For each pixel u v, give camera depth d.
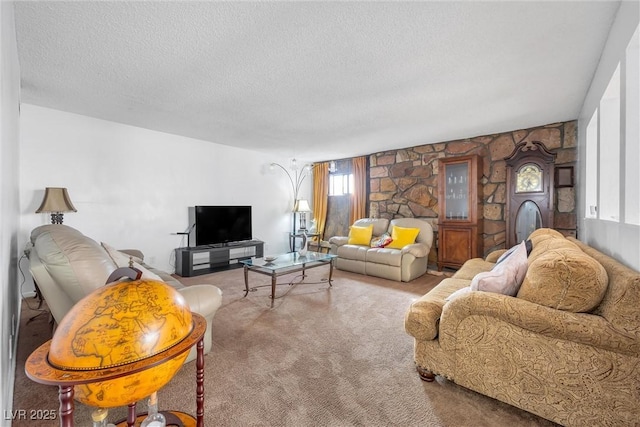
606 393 1.23
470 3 1.51
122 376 0.79
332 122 3.63
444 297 2.04
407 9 1.57
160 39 1.86
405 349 2.14
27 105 3.11
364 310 2.94
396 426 1.40
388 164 5.46
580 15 1.61
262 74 2.34
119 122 3.74
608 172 2.15
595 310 1.32
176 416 1.26
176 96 2.81
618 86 1.88
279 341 2.25
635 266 1.41
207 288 1.97
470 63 2.14
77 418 1.43
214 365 1.91
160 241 4.26
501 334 1.46
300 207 5.92
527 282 1.44
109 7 1.55
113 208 3.77
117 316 0.84
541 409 1.36
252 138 4.55
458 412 1.49
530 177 3.75
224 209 4.88
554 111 3.22
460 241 4.27
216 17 1.64
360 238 4.92
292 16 1.63
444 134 4.22
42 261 1.47
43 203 2.94
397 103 2.96
